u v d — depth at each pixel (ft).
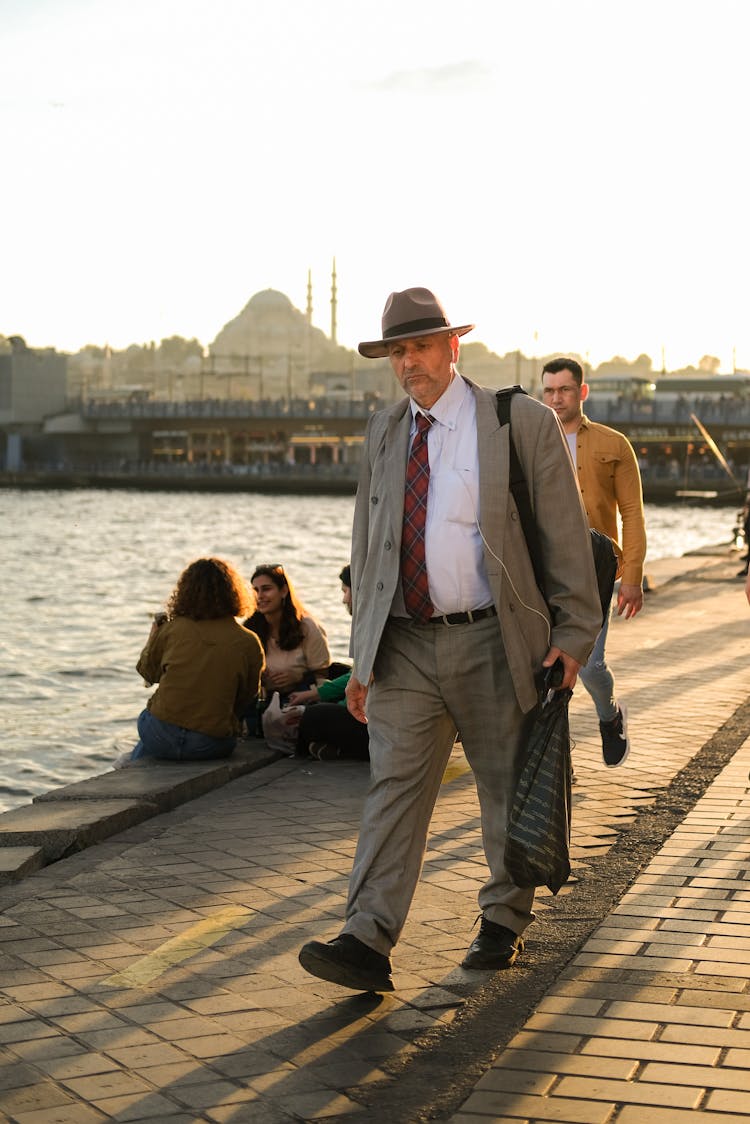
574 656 13.58
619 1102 11.10
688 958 14.28
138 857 18.52
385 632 13.80
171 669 24.56
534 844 13.14
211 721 24.54
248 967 14.39
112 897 16.74
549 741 13.42
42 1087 11.57
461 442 13.62
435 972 14.29
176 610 25.04
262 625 27.45
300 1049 12.39
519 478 13.61
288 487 395.14
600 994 13.38
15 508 291.38
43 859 18.92
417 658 13.76
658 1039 12.28
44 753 45.11
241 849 18.88
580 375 21.63
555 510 13.60
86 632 81.82
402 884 13.62
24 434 449.89
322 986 13.91
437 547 13.50
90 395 546.67
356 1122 11.03
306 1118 11.09
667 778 23.15
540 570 13.78
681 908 15.90
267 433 473.67
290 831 19.85
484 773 14.14
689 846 18.51
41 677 61.93
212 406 426.10
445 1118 11.06
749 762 23.98
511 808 14.01
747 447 376.27
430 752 13.92
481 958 14.26
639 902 16.19
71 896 16.79
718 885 16.74
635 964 14.16
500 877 14.35
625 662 37.04
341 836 19.56
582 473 21.56
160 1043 12.50
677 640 41.70
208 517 260.83
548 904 16.49
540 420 13.64
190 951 14.84
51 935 15.37
